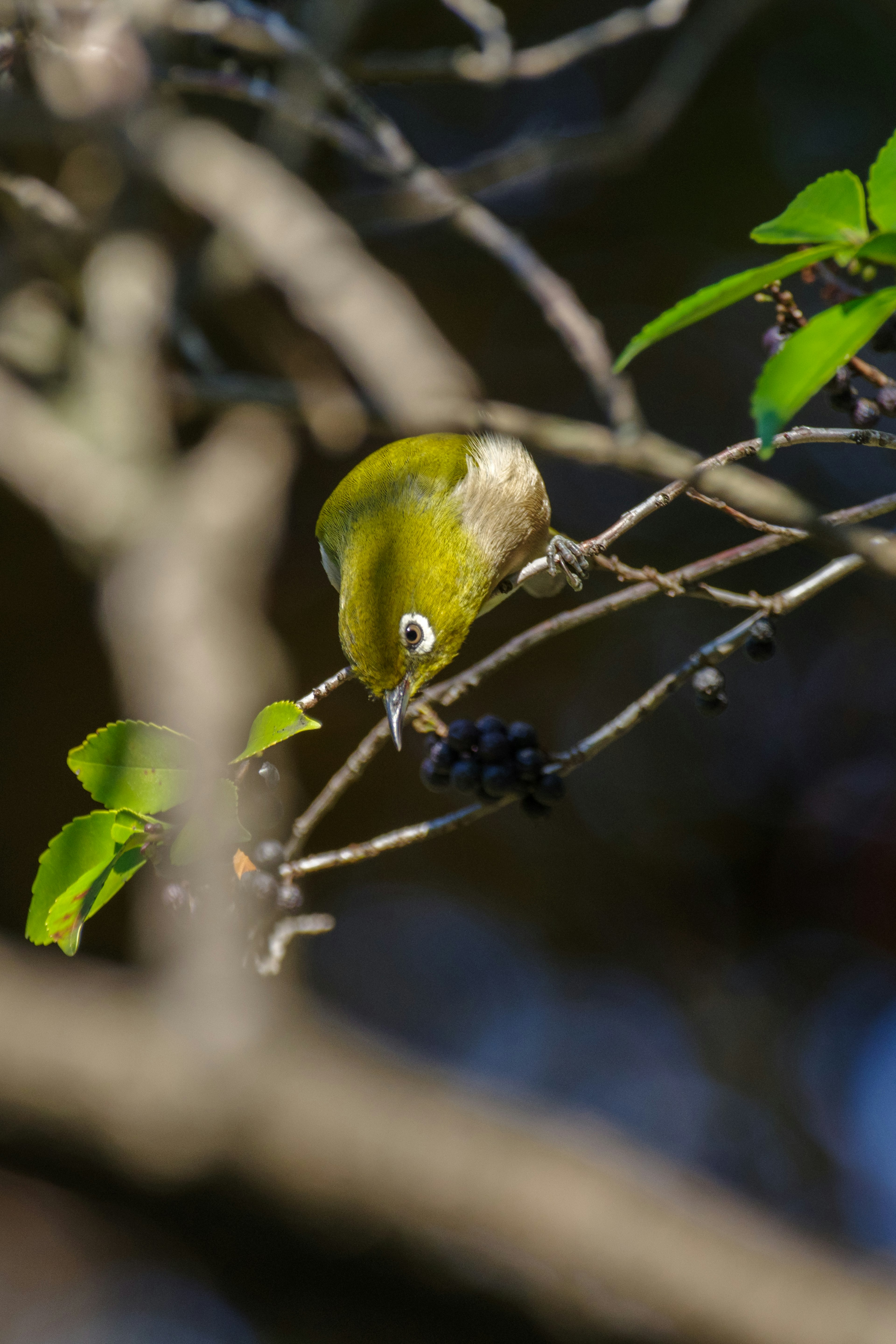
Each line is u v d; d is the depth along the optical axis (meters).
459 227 7.98
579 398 14.62
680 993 15.34
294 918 4.25
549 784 4.38
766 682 14.60
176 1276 13.99
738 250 14.21
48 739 15.67
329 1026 10.33
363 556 6.68
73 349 12.57
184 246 14.29
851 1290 9.44
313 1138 9.23
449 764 4.46
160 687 9.91
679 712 14.86
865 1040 14.33
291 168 12.33
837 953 14.53
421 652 6.56
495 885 15.86
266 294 13.27
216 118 13.55
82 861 3.77
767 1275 9.33
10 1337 13.74
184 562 10.59
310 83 10.41
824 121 13.52
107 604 10.66
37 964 10.91
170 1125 9.01
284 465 11.94
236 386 8.85
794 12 13.21
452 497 6.69
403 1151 9.36
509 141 13.74
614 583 14.30
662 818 15.17
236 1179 9.19
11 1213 14.40
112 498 11.23
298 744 15.23
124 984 11.02
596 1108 14.93
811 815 14.58
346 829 15.53
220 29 8.53
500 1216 9.34
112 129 10.43
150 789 3.76
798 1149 14.27
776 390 2.97
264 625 12.12
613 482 13.88
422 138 13.73
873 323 3.00
